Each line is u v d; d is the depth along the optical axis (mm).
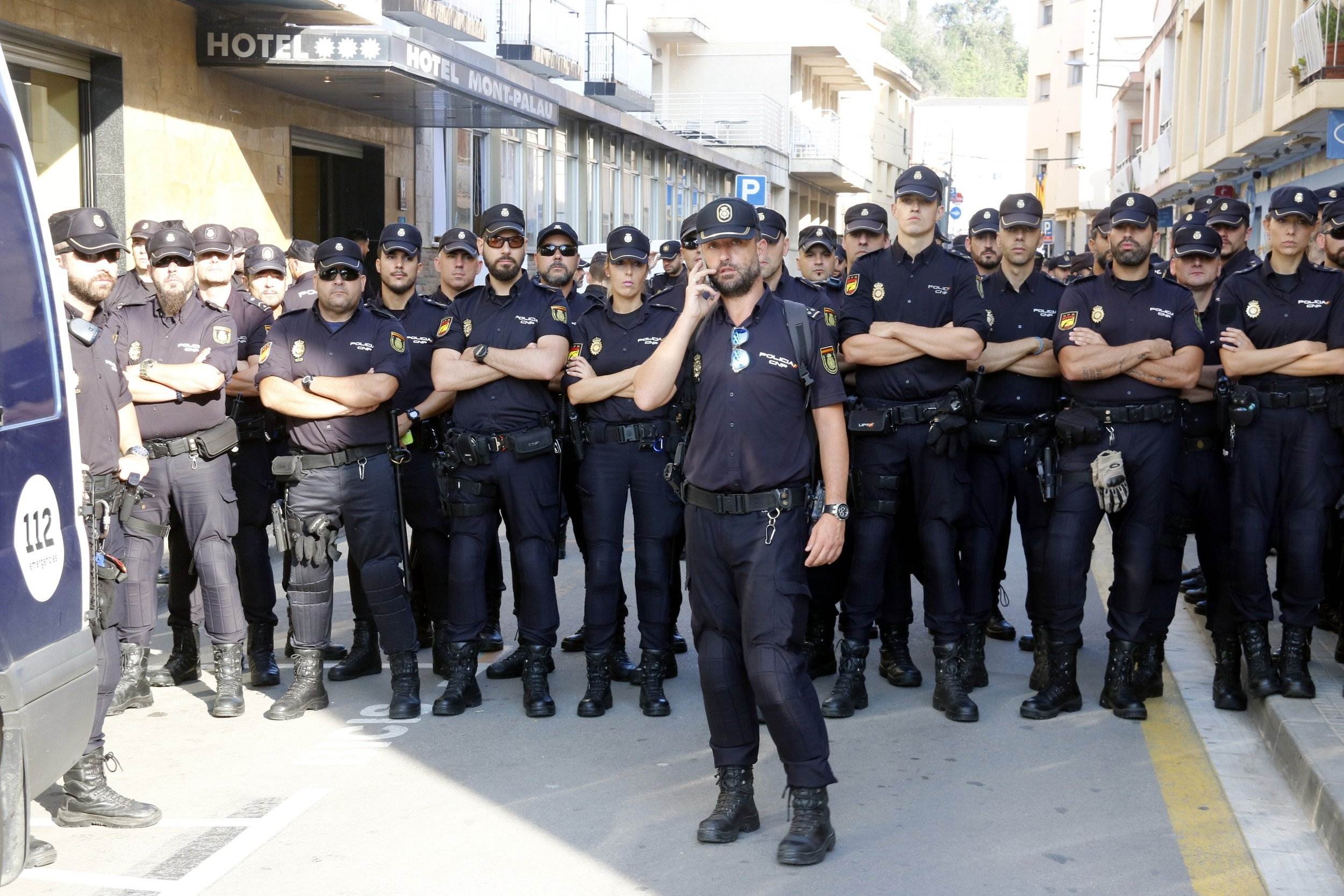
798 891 4477
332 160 17953
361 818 5141
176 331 6461
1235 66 21203
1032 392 6926
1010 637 8070
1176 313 6301
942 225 47656
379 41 13430
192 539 6527
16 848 3963
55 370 4391
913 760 5812
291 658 7668
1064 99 57125
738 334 4754
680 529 6652
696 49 45688
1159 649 6805
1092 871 4656
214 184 13852
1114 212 6344
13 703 3916
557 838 4941
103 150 12188
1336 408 6211
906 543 7008
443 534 7309
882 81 64750
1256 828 5059
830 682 7129
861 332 6449
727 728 4934
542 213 26656
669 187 36469
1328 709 6059
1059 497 6488
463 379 6488
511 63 24203
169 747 6008
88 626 4535
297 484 6434
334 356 6438
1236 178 23172
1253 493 6406
